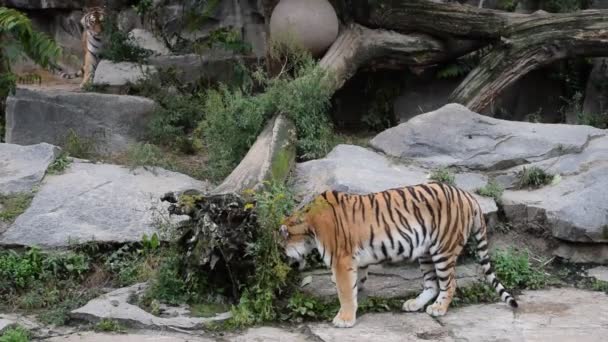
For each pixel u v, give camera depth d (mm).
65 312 9570
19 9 20000
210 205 9695
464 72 15984
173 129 14781
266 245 9523
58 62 19797
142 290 10078
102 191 11914
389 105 16297
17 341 8594
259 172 11797
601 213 11094
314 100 13398
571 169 12344
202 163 14086
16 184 12008
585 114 15656
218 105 13266
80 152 14148
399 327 9086
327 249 9180
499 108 16125
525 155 12695
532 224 11469
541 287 10500
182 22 18078
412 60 15375
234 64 16750
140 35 18500
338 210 9227
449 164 12688
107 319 9273
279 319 9430
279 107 13148
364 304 9672
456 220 9367
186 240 10023
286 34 14992
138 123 14852
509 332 8875
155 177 12867
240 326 9250
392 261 9367
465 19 14875
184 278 9992
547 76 16188
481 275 10477
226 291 10000
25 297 9992
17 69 19562
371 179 11680
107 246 10891
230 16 18344
